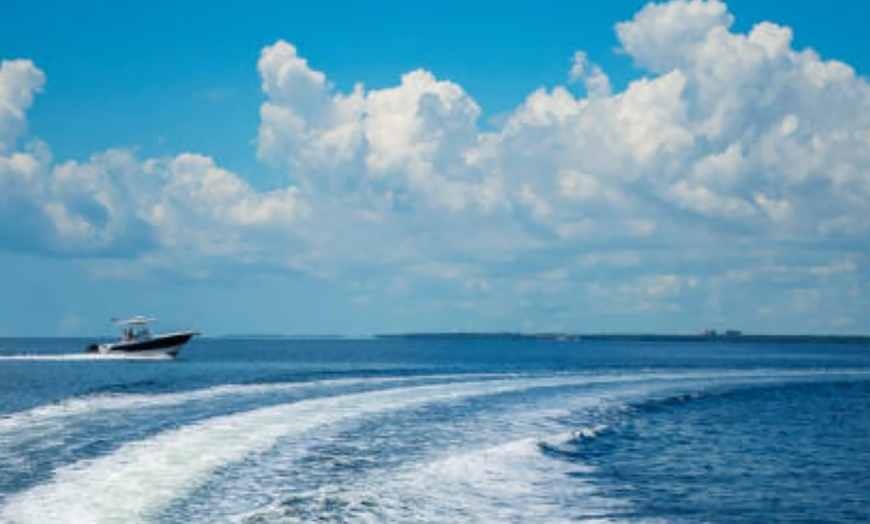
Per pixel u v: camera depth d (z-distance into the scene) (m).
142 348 93.69
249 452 23.03
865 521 18.38
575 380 57.12
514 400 41.16
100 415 30.47
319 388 44.34
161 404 34.62
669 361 115.69
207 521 15.82
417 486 19.98
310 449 24.36
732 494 21.03
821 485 22.45
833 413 42.41
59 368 74.00
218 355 124.00
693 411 41.69
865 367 104.38
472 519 17.34
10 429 26.48
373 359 109.81
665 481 22.45
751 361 124.50
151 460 21.25
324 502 17.83
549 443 27.42
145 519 15.64
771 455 27.84
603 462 24.91
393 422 31.12
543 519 17.58
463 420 32.44
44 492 17.41
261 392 41.22
